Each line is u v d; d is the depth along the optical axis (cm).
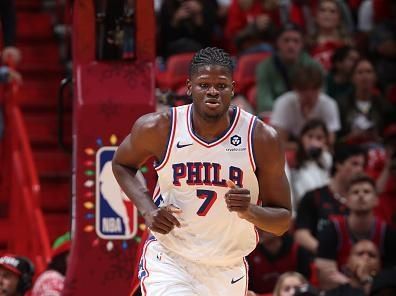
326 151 1867
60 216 2008
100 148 1171
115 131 1170
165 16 2344
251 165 937
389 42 2358
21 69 2298
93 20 1190
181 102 1328
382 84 2317
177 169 938
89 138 1171
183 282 956
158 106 1320
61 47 2344
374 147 2009
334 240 1612
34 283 1558
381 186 1911
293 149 1905
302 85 1983
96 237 1176
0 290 1310
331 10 2344
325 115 2017
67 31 1730
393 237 1627
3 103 1977
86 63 1191
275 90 2095
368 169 1991
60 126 1270
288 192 960
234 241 955
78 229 1177
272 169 944
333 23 2350
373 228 1628
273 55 2112
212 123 925
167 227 917
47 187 2055
